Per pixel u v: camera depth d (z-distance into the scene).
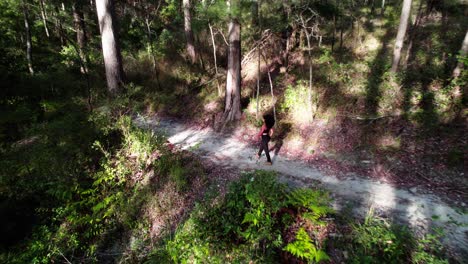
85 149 8.57
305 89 10.78
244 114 11.05
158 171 7.76
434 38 12.66
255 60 14.61
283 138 9.40
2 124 9.59
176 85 14.55
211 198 6.20
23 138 9.48
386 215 5.30
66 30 18.50
